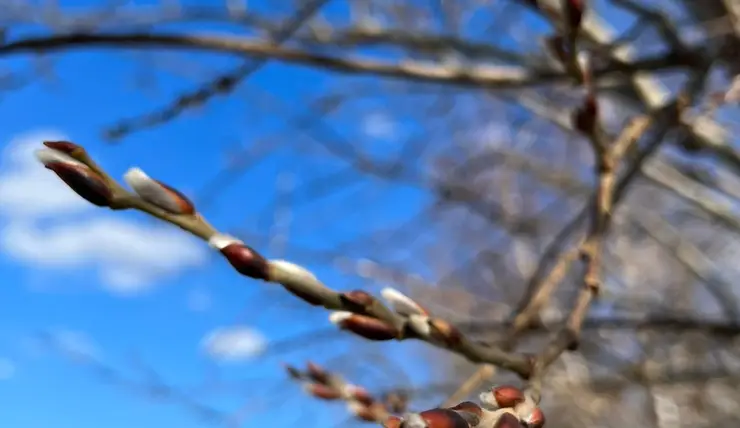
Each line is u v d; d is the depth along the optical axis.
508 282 5.91
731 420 5.82
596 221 1.60
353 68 2.77
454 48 3.61
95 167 1.01
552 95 4.60
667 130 2.09
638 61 2.74
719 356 4.98
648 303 4.51
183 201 1.07
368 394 1.94
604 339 4.71
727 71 2.49
